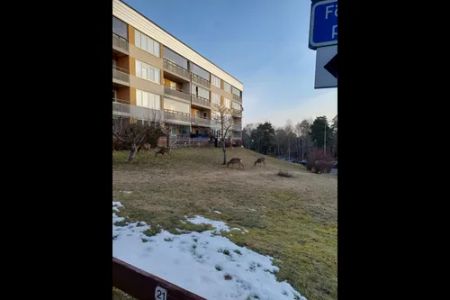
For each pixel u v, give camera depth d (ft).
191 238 13.88
